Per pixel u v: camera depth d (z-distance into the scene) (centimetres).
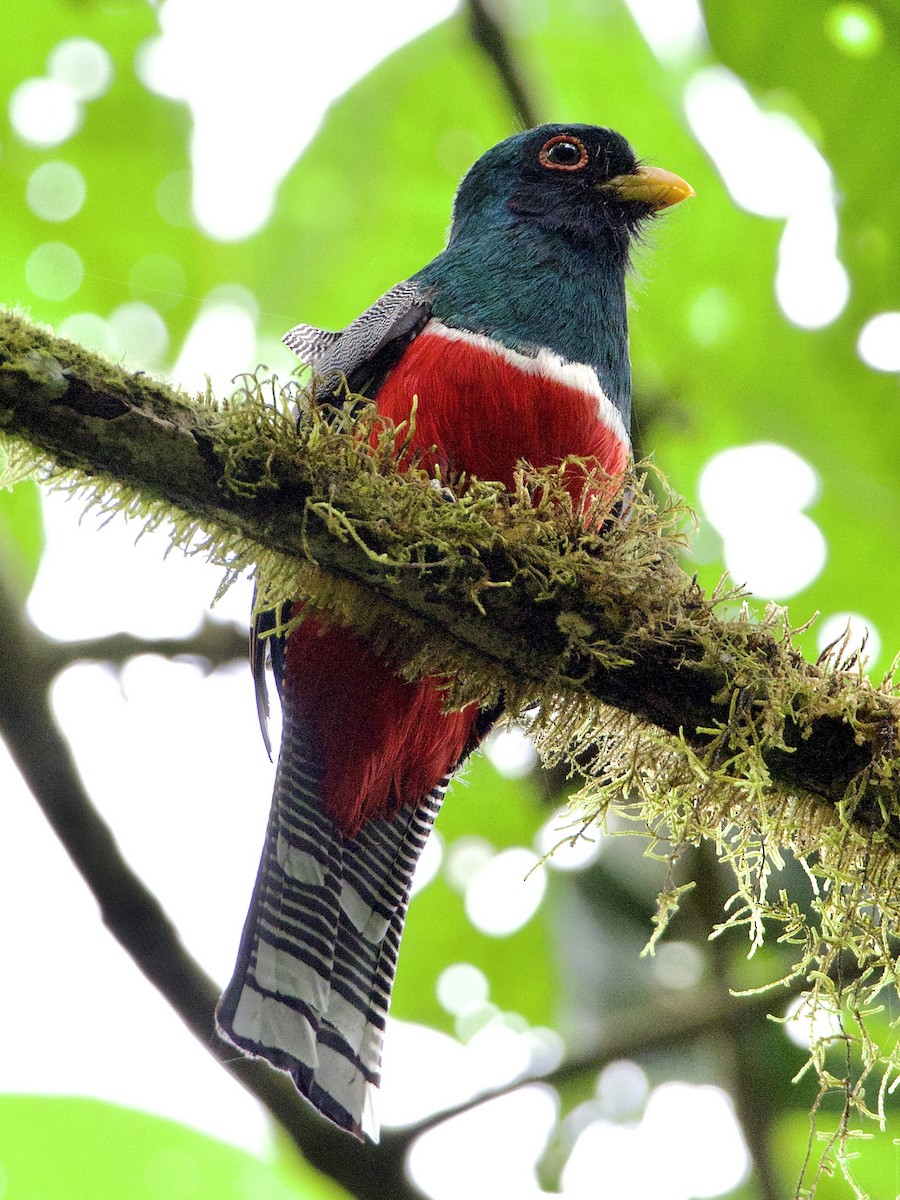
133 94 1181
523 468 756
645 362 1180
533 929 1172
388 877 852
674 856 699
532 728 708
